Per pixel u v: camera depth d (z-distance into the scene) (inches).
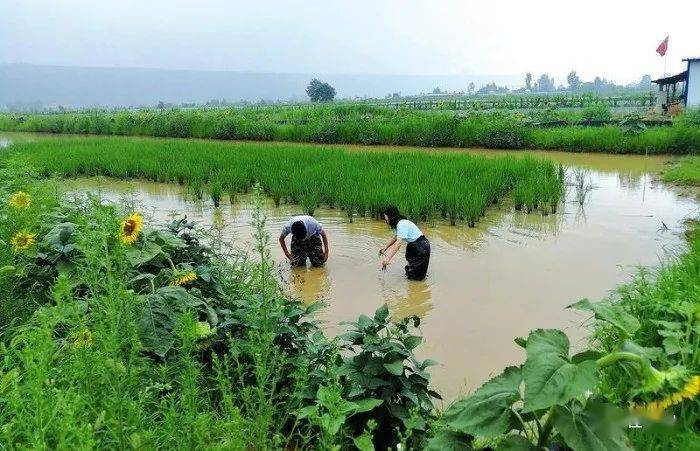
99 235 120.0
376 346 149.5
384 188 511.2
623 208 510.9
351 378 147.2
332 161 709.9
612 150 914.1
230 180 621.6
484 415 97.0
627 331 94.5
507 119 1117.1
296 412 134.8
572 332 255.1
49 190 352.8
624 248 384.5
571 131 994.1
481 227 452.8
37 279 205.0
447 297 301.9
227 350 172.1
